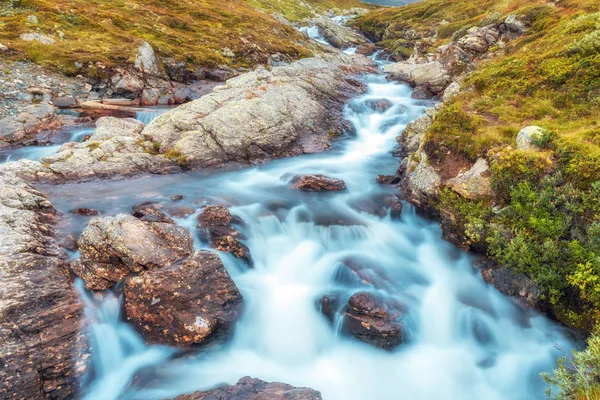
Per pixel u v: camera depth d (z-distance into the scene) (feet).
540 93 59.47
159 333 32.60
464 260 43.32
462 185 43.42
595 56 59.06
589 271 31.37
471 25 135.74
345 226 50.14
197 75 130.72
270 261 45.27
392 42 228.63
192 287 34.19
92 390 29.76
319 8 380.78
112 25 139.13
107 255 36.29
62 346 29.32
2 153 73.10
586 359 22.65
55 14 127.65
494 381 32.32
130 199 54.08
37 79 96.32
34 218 42.63
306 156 77.00
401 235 50.29
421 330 36.09
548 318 34.91
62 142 79.87
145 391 29.66
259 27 196.54
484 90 68.59
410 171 56.85
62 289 32.83
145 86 111.55
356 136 89.30
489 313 37.14
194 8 190.70
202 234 44.34
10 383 25.91
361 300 35.45
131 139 69.56
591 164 35.37
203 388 29.99
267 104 80.89
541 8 107.24
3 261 33.50
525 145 41.57
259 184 63.26
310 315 37.58
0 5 124.36
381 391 31.30
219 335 33.58
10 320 28.68
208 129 71.56
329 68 131.34
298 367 33.40
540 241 35.65
